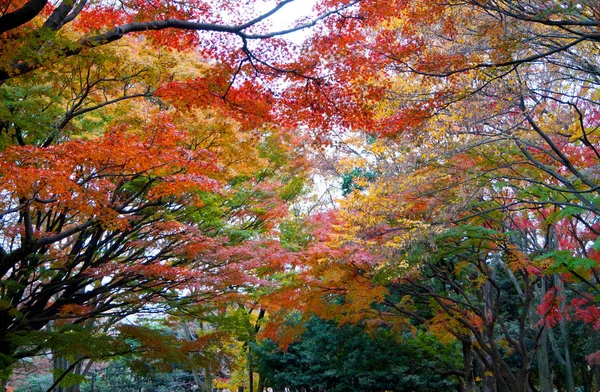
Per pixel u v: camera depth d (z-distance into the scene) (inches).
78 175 364.2
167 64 428.8
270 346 909.8
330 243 499.5
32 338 390.3
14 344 403.2
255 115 334.6
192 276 481.4
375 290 497.0
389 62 341.7
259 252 548.1
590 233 485.1
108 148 340.8
